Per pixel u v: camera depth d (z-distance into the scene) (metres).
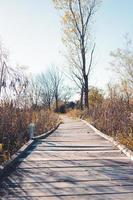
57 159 10.73
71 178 8.34
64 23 38.22
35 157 11.08
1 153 10.48
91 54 39.28
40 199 6.77
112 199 6.74
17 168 9.46
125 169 9.28
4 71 11.57
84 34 38.44
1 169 8.38
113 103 18.27
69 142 14.83
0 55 11.55
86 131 20.38
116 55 37.75
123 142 12.98
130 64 37.25
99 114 22.06
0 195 7.04
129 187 7.54
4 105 12.62
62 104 68.00
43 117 20.91
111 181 8.04
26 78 12.38
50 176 8.55
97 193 7.12
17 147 12.30
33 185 7.75
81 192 7.20
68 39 38.50
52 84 71.06
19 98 13.92
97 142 14.80
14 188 7.53
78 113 39.81
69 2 37.44
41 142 14.78
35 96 20.59
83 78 38.94
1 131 11.72
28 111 16.55
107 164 9.94
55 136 17.45
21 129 14.03
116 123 16.41
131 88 30.00
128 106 17.09
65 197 6.89
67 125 26.16
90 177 8.41
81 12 38.12
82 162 10.26
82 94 42.78
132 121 14.50
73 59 39.31
